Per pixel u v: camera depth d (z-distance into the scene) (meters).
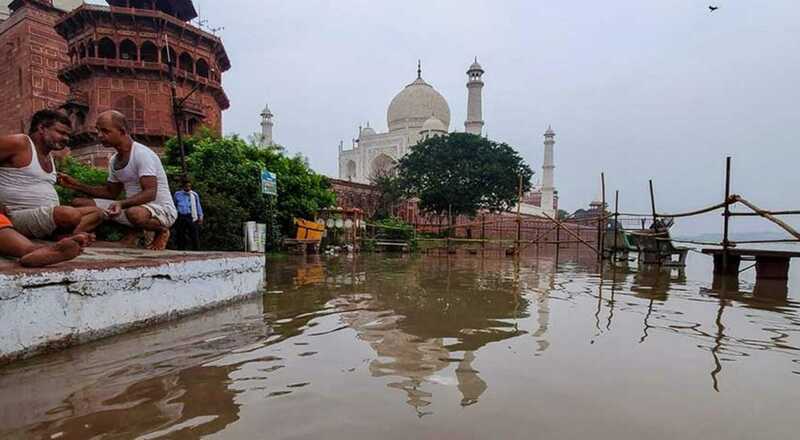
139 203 4.51
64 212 3.33
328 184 19.89
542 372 2.42
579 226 37.03
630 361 2.66
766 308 4.82
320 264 10.36
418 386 2.17
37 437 1.59
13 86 25.38
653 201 11.82
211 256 4.33
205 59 24.27
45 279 2.58
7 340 2.39
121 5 23.19
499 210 33.81
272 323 3.61
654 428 1.75
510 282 7.09
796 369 2.57
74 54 22.92
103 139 4.39
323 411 1.85
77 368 2.36
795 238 7.52
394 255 16.62
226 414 1.81
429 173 31.92
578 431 1.71
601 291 6.12
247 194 12.45
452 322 3.73
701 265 13.19
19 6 25.44
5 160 3.32
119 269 3.12
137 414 1.80
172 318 3.69
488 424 1.75
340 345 2.93
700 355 2.83
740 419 1.85
